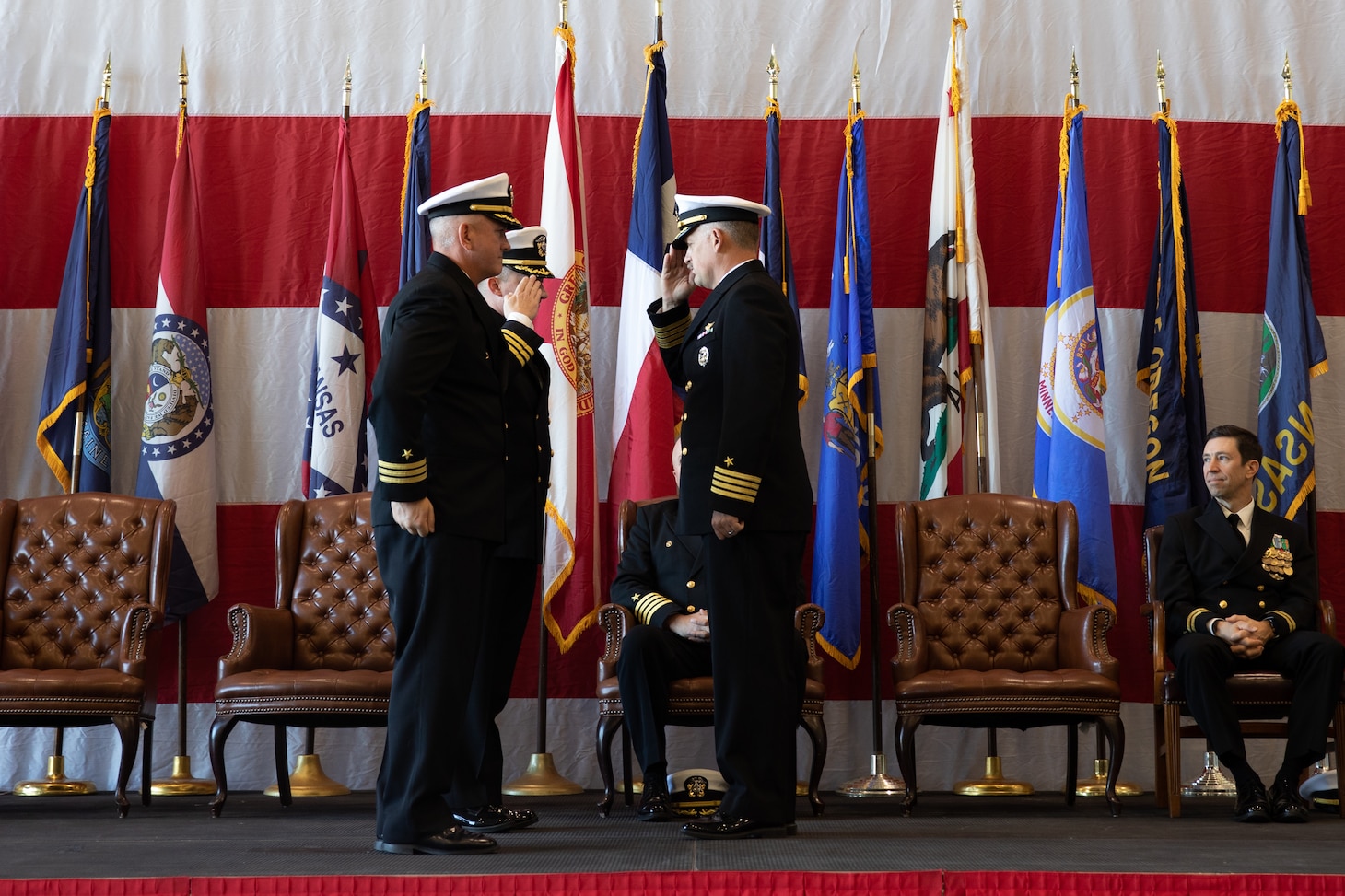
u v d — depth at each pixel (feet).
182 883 9.55
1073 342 19.51
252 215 20.99
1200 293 20.99
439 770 11.03
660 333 13.51
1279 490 19.63
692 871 9.57
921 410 20.31
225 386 20.71
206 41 21.24
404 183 20.94
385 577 11.46
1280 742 20.03
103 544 18.15
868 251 19.85
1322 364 19.81
